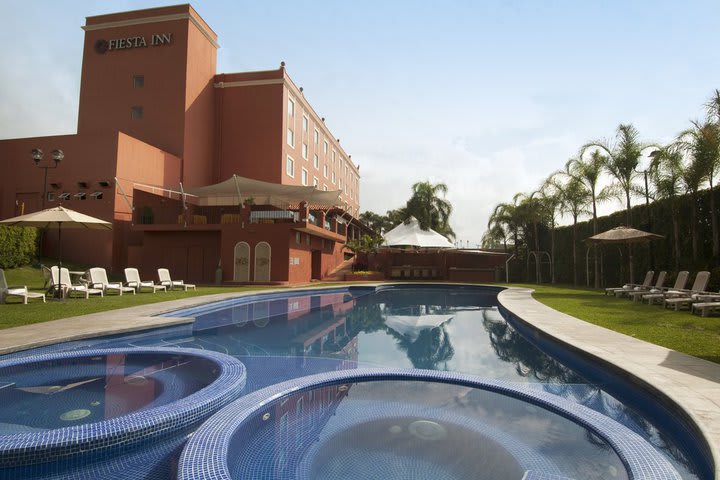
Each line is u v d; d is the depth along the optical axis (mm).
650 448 3133
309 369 5840
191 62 27312
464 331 9305
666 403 3908
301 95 33719
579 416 3807
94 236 21672
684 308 10875
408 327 9828
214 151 30062
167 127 26562
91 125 27344
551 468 3107
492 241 29594
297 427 3777
